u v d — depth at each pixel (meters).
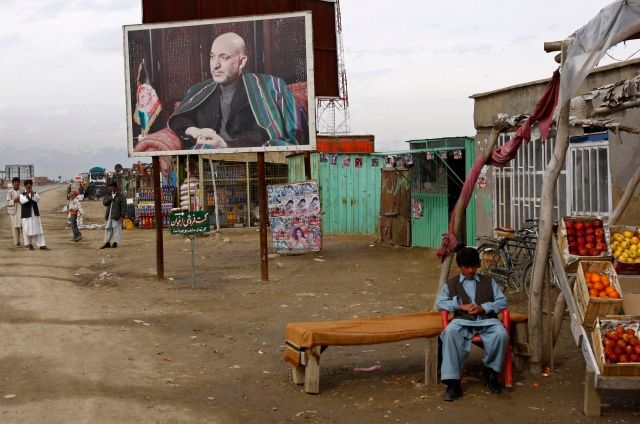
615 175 10.49
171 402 6.54
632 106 8.01
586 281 6.48
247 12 20.09
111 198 21.25
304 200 17.97
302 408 6.35
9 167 122.00
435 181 17.16
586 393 6.02
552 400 6.42
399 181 18.83
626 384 5.85
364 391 6.79
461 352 6.48
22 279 14.36
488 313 6.70
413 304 11.30
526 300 10.78
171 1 19.03
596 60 6.24
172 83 14.05
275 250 17.97
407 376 7.26
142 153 14.19
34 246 21.73
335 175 22.75
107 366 7.75
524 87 12.66
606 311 6.21
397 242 18.94
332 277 14.41
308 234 17.95
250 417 6.13
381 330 6.80
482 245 12.26
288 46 13.86
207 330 9.75
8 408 6.32
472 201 15.66
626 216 10.30
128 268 16.45
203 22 13.92
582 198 11.38
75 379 7.23
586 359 6.14
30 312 10.84
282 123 13.91
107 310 11.16
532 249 11.08
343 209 22.84
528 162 12.95
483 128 14.36
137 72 14.09
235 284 13.86
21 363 7.84
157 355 8.32
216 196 24.73
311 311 10.97
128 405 6.43
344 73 24.61
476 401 6.42
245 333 9.52
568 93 6.60
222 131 14.01
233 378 7.33
